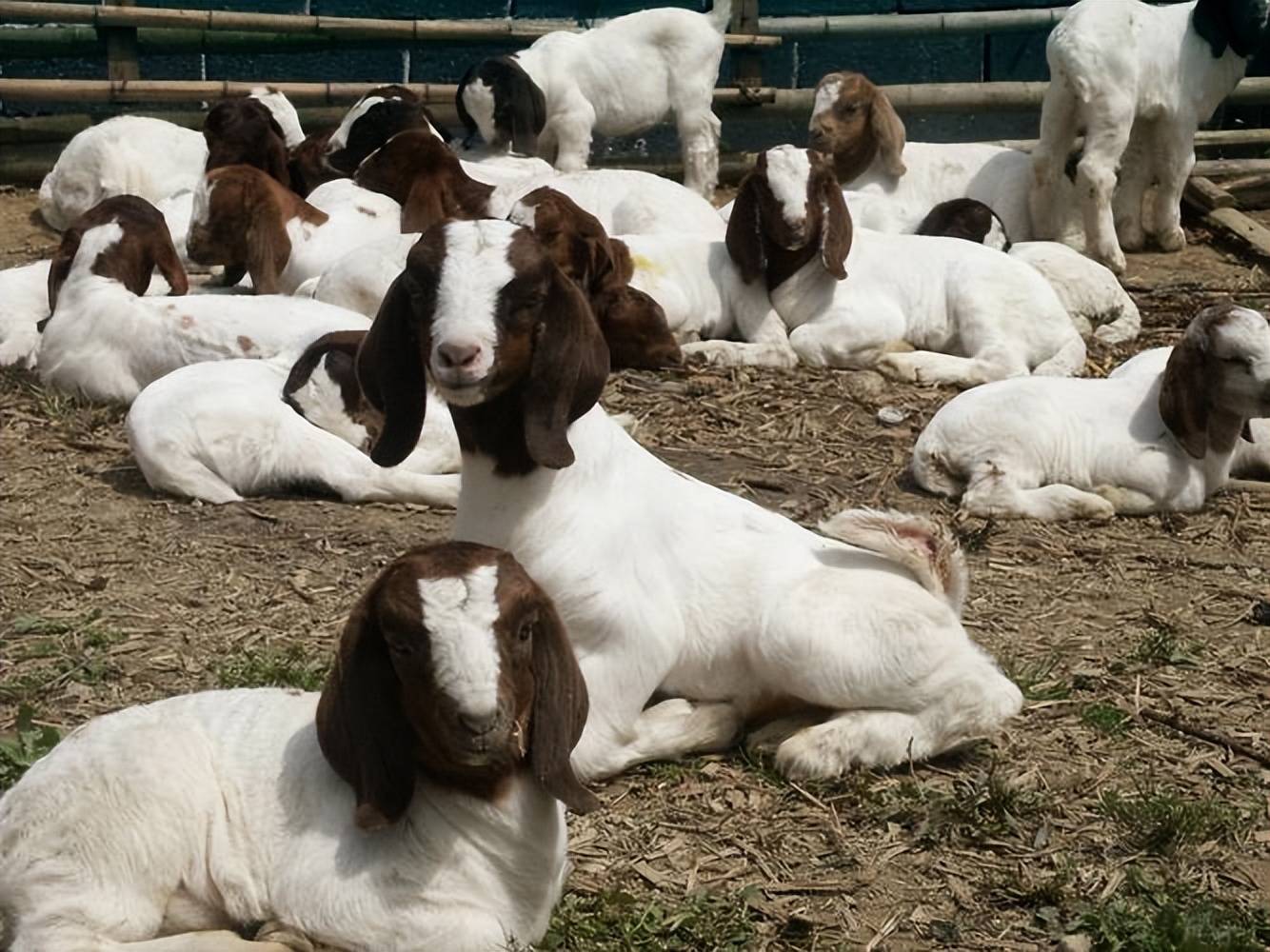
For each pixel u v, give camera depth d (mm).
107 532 2471
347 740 1332
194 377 2668
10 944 1312
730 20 4977
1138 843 1715
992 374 3326
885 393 3240
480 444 1722
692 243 3527
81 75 5023
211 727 1404
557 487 1749
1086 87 4156
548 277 1639
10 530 2475
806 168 3383
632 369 3316
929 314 3438
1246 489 2748
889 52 5266
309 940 1336
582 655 1764
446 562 1318
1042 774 1840
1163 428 2666
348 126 4047
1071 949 1515
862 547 1907
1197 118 4418
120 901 1318
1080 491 2607
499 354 1611
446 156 3811
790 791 1769
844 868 1655
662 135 5285
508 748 1300
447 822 1364
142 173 4414
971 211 3914
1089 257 4301
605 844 1680
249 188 3473
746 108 5012
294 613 2201
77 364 3029
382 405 1701
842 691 1776
